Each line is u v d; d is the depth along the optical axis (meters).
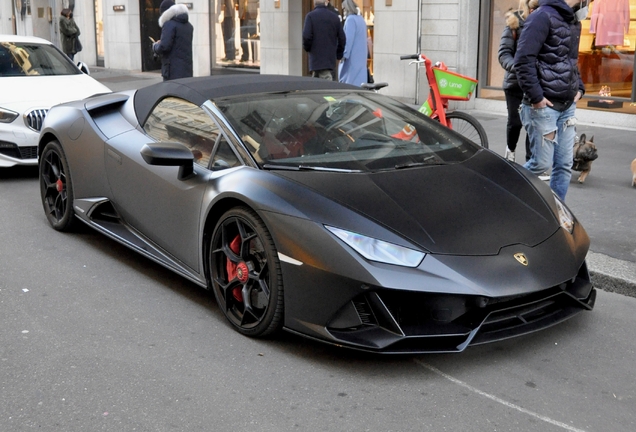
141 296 4.62
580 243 4.10
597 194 6.95
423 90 12.79
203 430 3.12
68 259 5.29
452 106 12.39
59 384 3.50
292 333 3.92
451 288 3.46
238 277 4.03
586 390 3.53
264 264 3.89
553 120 5.73
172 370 3.65
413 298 3.49
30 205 6.78
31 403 3.32
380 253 3.52
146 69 20.28
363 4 14.31
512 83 7.55
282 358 3.79
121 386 3.48
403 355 3.85
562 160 5.94
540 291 3.70
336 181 3.97
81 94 8.20
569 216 4.29
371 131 4.61
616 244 5.52
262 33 16.20
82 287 4.76
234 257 4.07
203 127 4.55
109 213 5.32
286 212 3.74
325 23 10.30
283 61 15.82
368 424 3.18
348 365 3.73
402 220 3.70
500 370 3.71
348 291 3.51
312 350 3.88
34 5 24.73
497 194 4.13
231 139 4.33
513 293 3.53
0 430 3.10
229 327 4.17
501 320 3.70
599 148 8.99
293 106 4.67
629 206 6.55
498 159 4.66
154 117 5.04
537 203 4.19
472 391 3.49
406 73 13.14
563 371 3.71
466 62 12.20
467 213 3.87
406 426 3.17
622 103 10.61
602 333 4.18
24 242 5.67
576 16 5.62
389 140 4.55
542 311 3.95
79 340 3.98
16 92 7.95
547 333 4.17
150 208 4.76
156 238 4.77
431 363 3.77
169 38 10.74
